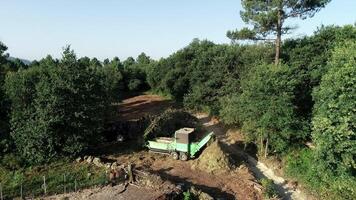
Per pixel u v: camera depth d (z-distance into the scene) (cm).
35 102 2934
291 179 2962
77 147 2917
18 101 2953
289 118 3091
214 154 3014
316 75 3634
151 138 3450
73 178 2564
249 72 4150
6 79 3103
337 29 4181
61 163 2839
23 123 2891
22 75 3088
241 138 3912
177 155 3177
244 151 3588
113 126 3725
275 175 3059
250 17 3650
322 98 2870
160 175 2736
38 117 2905
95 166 2811
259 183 2784
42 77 2997
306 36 4406
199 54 6003
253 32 3669
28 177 2550
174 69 6181
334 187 2664
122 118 4884
